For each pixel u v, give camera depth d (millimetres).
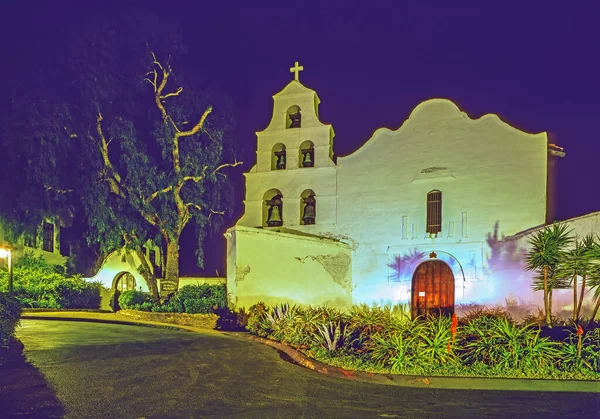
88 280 27047
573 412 8414
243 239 19141
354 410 8461
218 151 23312
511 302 18312
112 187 22031
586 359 11227
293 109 23562
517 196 19016
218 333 16859
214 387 9750
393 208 20922
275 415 8125
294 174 22688
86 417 7836
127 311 20891
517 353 11211
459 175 20000
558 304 17297
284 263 19891
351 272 21172
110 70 22500
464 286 19203
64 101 21547
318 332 14562
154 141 22938
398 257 20500
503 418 8094
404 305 20047
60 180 22109
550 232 14789
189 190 23312
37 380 9953
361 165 21734
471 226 19516
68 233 27703
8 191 22641
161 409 8305
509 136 19453
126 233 22688
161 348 13672
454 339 11766
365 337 13734
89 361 11805
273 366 11742
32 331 16547
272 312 17250
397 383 10305
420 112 21000
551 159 20250
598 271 13828
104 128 22188
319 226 21953
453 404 8852
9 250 16984
